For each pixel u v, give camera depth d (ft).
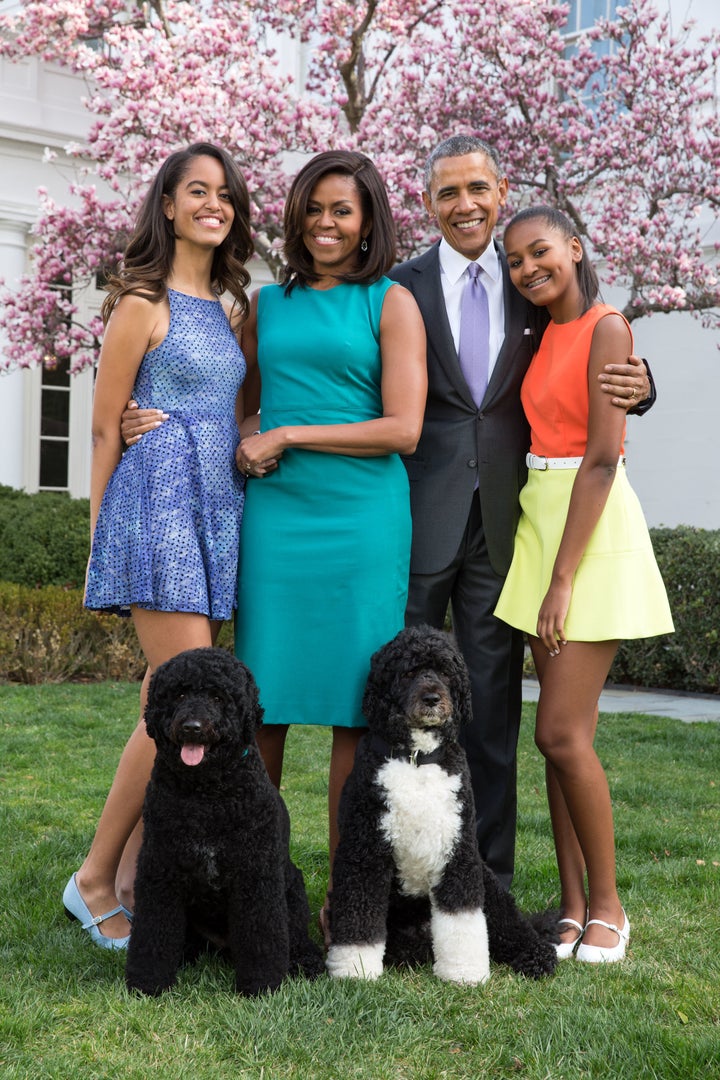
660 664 33.17
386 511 11.41
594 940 11.32
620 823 16.93
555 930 11.56
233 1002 9.63
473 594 12.64
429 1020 9.44
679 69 35.22
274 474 11.45
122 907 11.59
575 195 35.19
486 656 12.65
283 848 10.44
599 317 11.31
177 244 11.62
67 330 36.01
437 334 12.43
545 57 35.50
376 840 10.36
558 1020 9.27
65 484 44.91
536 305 12.44
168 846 9.74
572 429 11.59
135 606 11.07
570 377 11.44
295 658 11.31
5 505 36.06
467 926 10.36
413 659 10.30
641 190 36.52
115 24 36.50
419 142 33.94
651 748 23.24
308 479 11.34
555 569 11.23
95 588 11.10
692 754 22.61
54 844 14.85
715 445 39.17
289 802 18.02
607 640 11.24
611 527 11.37
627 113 36.22
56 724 24.49
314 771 20.39
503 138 35.01
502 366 12.35
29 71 42.63
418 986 10.34
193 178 11.39
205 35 33.99
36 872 13.61
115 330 11.11
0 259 42.42
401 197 32.04
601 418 11.10
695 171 35.17
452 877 10.41
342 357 11.40
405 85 35.86
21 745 22.17
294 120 33.68
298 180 11.56
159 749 9.78
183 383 11.24
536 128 34.65
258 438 11.13
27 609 31.71
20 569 33.88
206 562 11.13
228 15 36.68
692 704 30.40
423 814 10.19
